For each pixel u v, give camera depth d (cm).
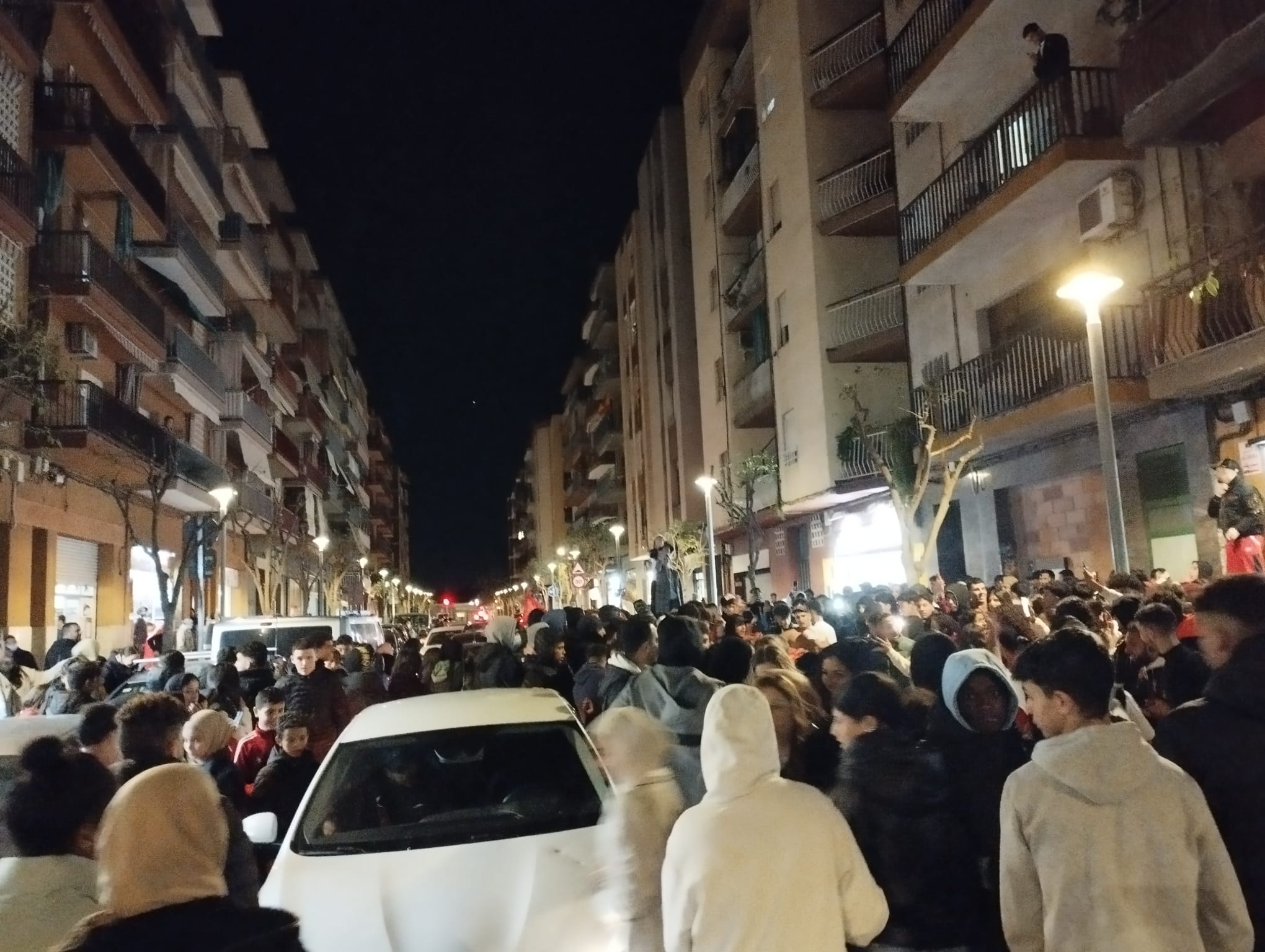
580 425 7875
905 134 2116
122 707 473
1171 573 1341
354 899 465
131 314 2497
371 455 11494
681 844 311
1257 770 298
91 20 2561
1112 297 1399
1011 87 1684
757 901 297
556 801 546
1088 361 1359
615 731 428
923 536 2103
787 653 640
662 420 4478
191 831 238
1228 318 1155
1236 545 1043
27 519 2130
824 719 480
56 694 877
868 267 2473
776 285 2773
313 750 746
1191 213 1259
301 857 508
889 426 1977
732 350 3294
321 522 6412
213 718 577
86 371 2520
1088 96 1438
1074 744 290
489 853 494
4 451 1942
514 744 589
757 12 2906
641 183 4928
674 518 4216
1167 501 1346
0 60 2088
